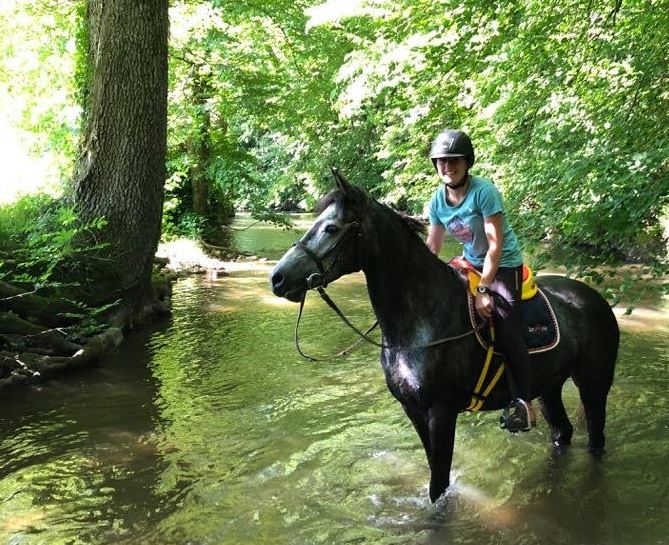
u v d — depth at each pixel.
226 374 6.90
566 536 3.62
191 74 16.20
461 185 3.65
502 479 4.36
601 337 4.41
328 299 3.60
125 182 8.48
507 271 3.77
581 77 6.44
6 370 6.62
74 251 7.58
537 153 6.47
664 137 5.55
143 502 4.13
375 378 6.71
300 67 15.03
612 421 5.36
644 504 3.96
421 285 3.64
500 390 3.91
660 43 5.80
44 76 12.58
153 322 9.40
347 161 18.22
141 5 8.22
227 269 15.14
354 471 4.52
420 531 3.70
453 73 6.58
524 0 5.92
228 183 17.11
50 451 4.95
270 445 5.02
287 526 3.79
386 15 6.77
